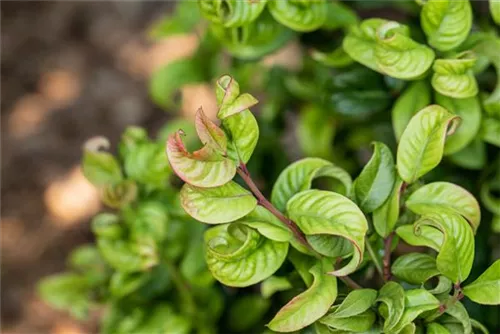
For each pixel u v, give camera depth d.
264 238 0.70
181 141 0.67
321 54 0.84
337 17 0.83
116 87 1.62
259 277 0.70
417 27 0.88
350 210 0.68
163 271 0.88
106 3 1.71
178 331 0.87
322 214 0.69
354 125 0.95
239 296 0.92
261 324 0.90
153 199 0.84
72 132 1.59
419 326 0.69
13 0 1.73
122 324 0.88
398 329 0.67
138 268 0.83
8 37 1.69
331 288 0.68
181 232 0.85
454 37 0.75
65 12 1.71
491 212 0.83
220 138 0.67
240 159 0.69
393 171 0.72
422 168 0.71
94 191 1.50
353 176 0.93
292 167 0.73
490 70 0.82
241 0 0.76
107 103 1.61
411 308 0.67
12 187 1.53
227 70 0.98
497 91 0.77
